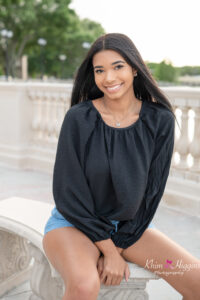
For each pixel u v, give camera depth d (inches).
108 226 66.4
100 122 68.6
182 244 121.9
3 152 226.1
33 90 215.2
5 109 221.6
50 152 214.1
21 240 94.5
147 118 70.2
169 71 1727.4
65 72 1833.2
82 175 67.0
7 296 92.1
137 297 69.4
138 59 68.6
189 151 157.3
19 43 1622.8
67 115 68.1
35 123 219.1
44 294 79.9
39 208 90.9
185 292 65.1
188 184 154.6
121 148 68.1
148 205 71.0
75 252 62.9
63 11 1566.2
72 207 66.6
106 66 66.8
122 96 69.3
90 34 1723.7
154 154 71.2
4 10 1501.0
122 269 65.6
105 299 68.4
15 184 187.9
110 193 70.1
